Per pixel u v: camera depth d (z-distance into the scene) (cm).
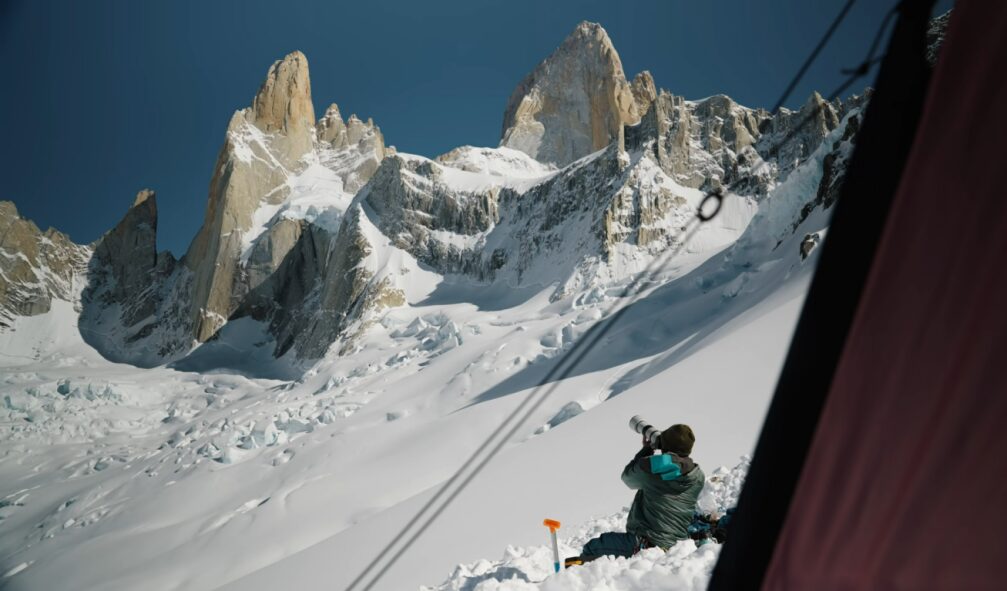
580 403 4625
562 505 2122
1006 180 203
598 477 2280
